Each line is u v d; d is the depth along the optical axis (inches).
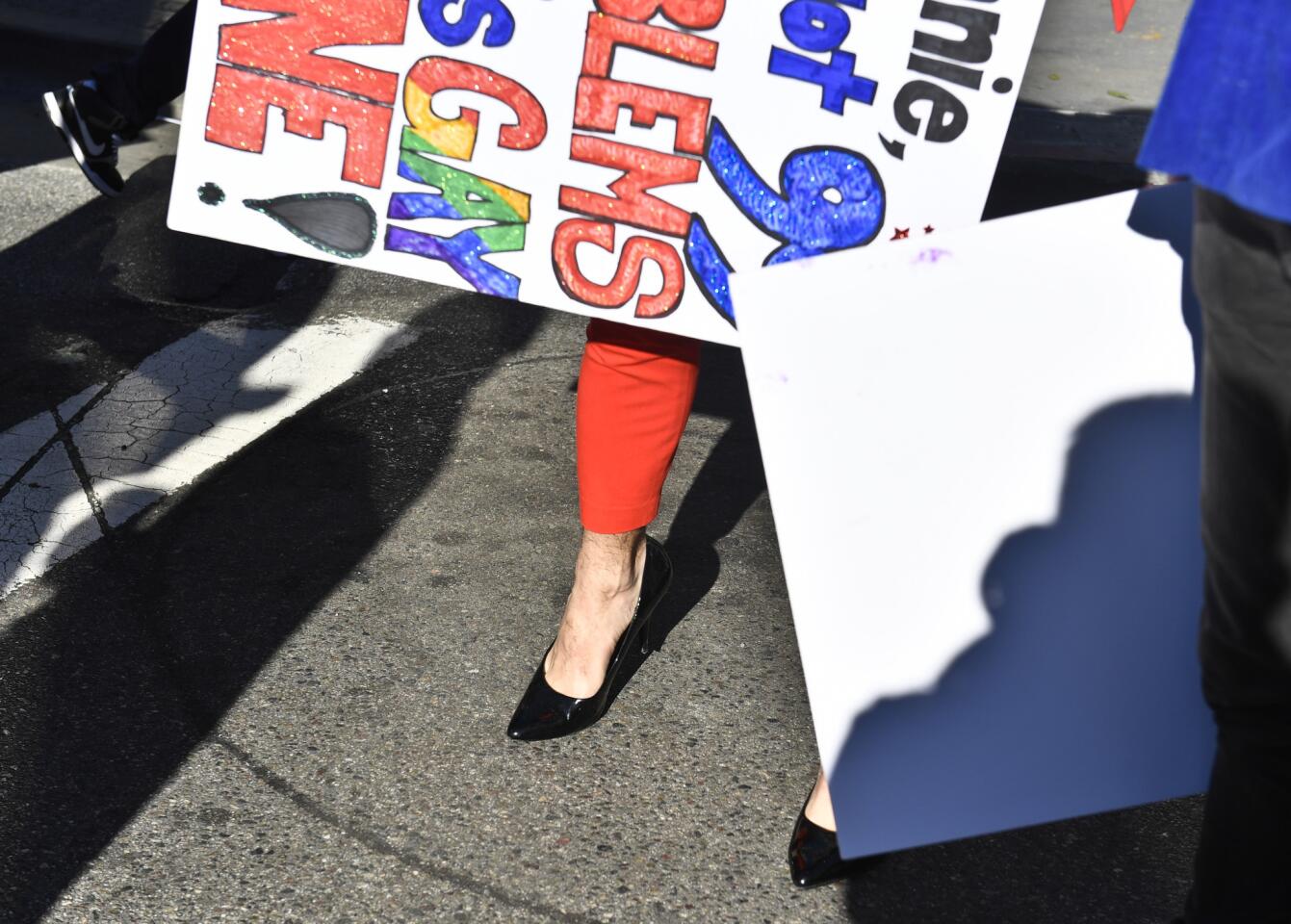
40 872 82.5
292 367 153.8
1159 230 62.9
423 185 79.1
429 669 103.8
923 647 64.3
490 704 100.1
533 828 88.3
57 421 139.1
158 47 113.9
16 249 179.8
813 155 74.9
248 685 100.8
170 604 110.0
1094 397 63.3
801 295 64.2
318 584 113.7
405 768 93.0
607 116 76.3
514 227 79.2
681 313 79.2
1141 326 63.0
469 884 83.5
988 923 82.4
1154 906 84.3
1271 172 45.8
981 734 64.7
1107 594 63.9
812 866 84.0
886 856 87.1
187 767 92.0
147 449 134.3
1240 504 52.2
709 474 135.9
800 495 64.3
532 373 155.6
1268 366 49.7
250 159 80.1
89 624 107.0
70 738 94.2
